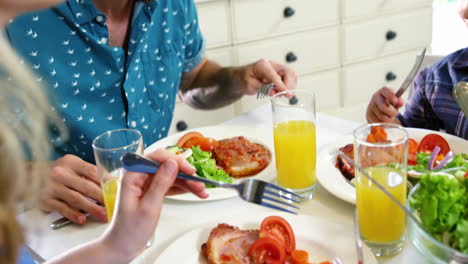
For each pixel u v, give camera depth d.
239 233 0.87
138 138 0.93
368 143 0.80
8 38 1.32
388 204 0.79
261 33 2.44
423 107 1.50
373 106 1.40
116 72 1.41
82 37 1.34
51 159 1.40
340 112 2.81
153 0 1.37
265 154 1.22
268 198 0.88
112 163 0.90
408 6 2.73
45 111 0.49
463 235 0.72
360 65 2.76
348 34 2.64
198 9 2.27
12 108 0.48
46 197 1.01
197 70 1.75
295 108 0.99
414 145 1.15
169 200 1.06
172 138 1.36
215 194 1.04
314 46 2.58
